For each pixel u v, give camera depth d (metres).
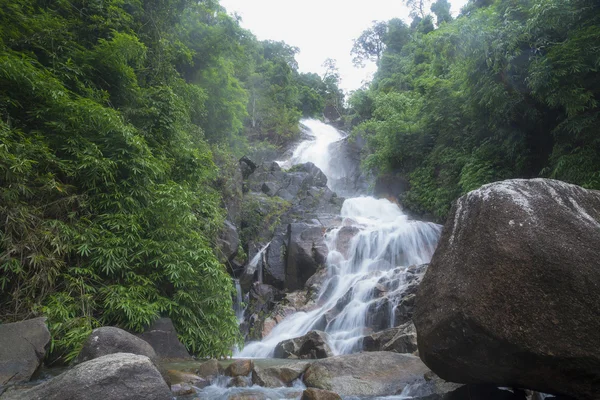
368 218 16.12
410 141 18.11
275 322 10.86
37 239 5.68
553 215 3.33
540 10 9.90
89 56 8.02
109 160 6.68
